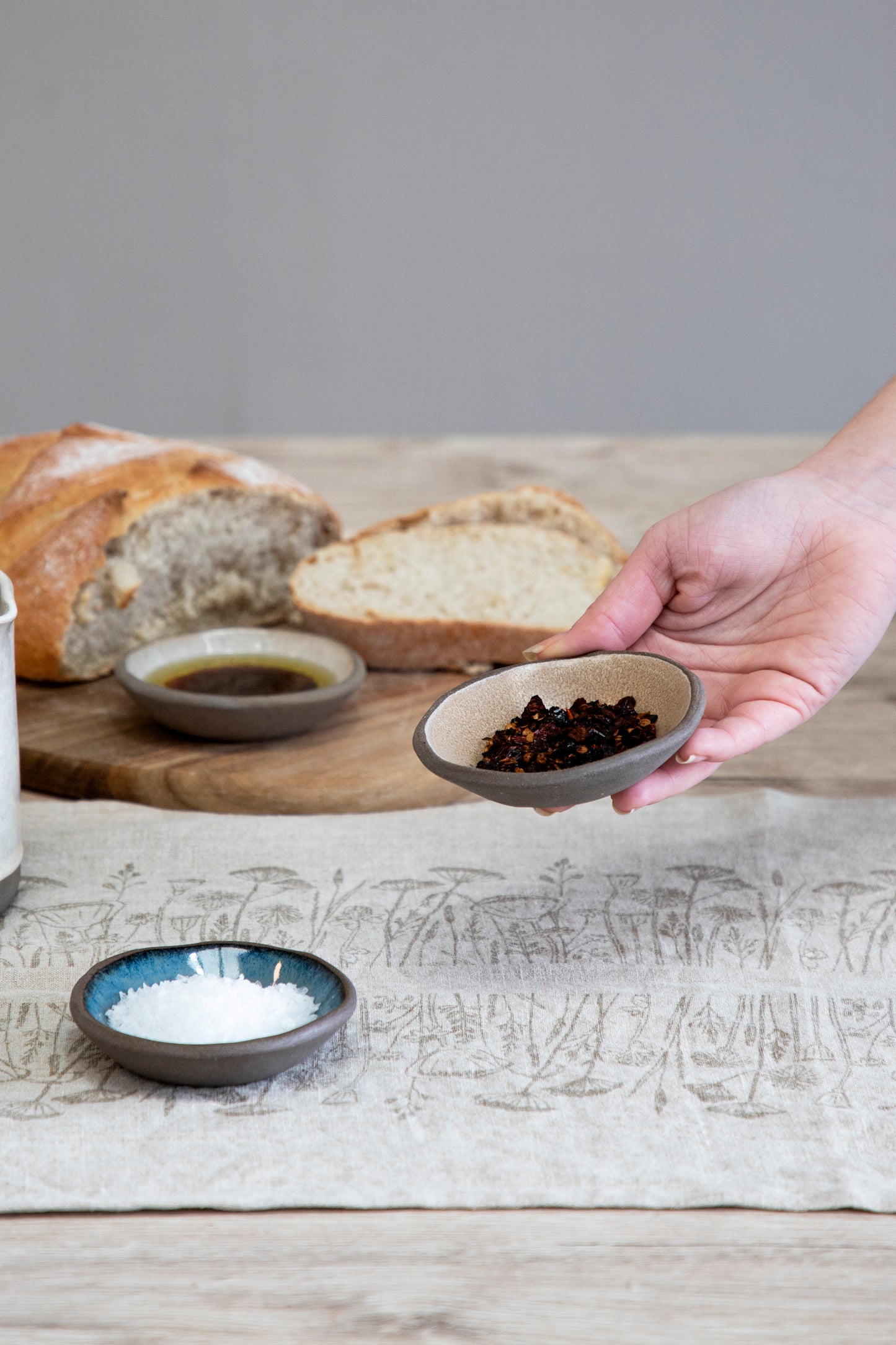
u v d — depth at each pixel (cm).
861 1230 84
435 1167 86
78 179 324
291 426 348
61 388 342
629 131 324
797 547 104
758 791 109
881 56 319
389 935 98
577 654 101
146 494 124
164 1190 85
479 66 319
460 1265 83
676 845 105
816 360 344
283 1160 86
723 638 106
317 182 327
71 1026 92
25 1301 81
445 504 135
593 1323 81
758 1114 88
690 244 334
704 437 208
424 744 93
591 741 94
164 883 101
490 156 326
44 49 312
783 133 325
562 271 335
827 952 97
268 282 335
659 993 94
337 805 109
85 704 119
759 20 317
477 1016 93
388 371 344
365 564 131
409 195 329
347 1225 84
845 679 103
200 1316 81
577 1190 85
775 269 336
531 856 104
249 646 119
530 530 134
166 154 323
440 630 122
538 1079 90
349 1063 90
